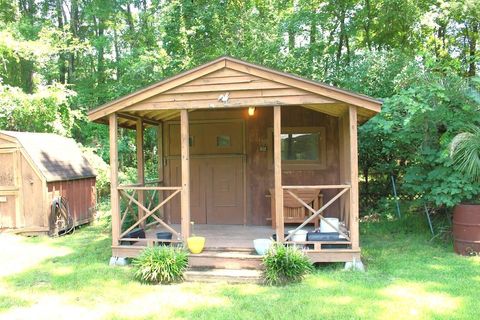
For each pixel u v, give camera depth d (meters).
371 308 4.29
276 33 13.02
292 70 12.40
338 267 5.87
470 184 6.45
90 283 5.39
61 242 8.12
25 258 6.79
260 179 8.16
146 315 4.29
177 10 14.17
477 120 6.91
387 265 5.93
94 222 10.64
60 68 15.91
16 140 8.70
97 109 6.25
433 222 8.19
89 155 12.88
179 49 14.00
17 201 8.73
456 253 6.55
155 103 6.13
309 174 8.02
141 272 5.41
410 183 7.34
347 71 10.63
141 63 12.77
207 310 4.38
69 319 4.23
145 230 7.66
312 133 8.04
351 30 12.70
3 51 12.42
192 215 8.39
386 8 11.57
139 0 16.11
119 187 6.36
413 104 6.56
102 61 16.16
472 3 9.52
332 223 6.40
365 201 10.62
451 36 11.98
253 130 8.20
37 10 17.33
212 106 5.97
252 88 5.88
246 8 14.16
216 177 8.33
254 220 8.16
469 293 4.68
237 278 5.36
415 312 4.15
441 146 7.03
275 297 4.71
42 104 11.65
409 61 9.13
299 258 5.32
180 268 5.45
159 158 8.51
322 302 4.50
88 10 15.23
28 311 4.48
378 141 9.23
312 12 12.95
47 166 8.93
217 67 5.94
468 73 10.87
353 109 5.73
